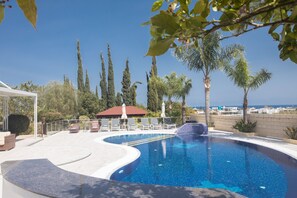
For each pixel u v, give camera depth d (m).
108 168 7.80
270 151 10.94
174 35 0.91
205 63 18.14
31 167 4.88
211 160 10.27
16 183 3.79
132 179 7.98
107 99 38.50
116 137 17.92
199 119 22.45
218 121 20.03
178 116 23.84
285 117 13.49
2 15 0.70
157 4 1.06
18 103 22.67
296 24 1.22
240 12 1.07
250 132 15.75
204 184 7.33
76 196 3.17
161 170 8.99
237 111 25.20
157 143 15.20
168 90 23.66
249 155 10.88
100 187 3.52
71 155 9.56
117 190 3.37
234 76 15.46
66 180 3.92
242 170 8.62
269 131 14.73
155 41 0.92
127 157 9.49
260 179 7.54
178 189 3.33
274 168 8.67
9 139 11.09
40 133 18.52
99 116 27.31
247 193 6.46
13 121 16.48
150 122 22.39
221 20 1.06
